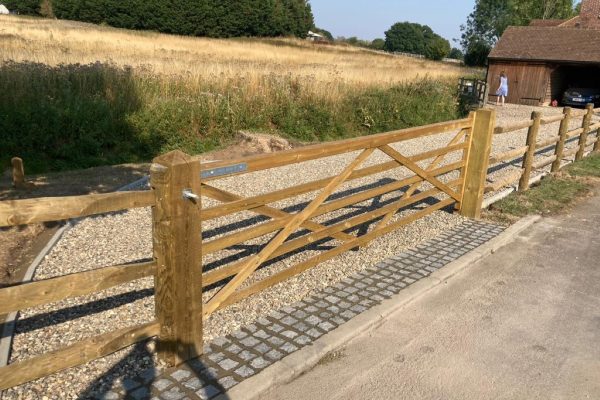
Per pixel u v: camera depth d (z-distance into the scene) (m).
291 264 4.99
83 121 10.40
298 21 81.25
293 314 4.04
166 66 15.25
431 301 4.49
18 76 10.81
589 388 3.39
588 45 26.64
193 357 3.38
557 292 4.78
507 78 28.06
